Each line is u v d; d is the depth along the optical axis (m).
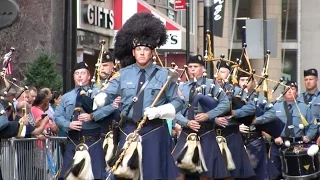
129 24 15.60
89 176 17.70
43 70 29.66
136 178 14.92
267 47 31.36
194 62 19.52
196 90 19.25
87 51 36.16
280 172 23.55
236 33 58.22
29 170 20.09
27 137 20.06
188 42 38.06
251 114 20.27
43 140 20.58
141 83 15.25
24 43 33.91
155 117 14.84
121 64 16.06
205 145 19.11
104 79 20.17
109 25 38.09
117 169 14.83
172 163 15.29
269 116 21.59
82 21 35.28
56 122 18.42
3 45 33.78
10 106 19.09
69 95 18.55
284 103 23.28
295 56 60.72
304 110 23.12
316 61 60.62
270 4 58.69
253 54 30.69
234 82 20.88
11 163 19.30
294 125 23.06
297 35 60.91
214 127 19.45
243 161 20.25
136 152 14.82
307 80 23.59
